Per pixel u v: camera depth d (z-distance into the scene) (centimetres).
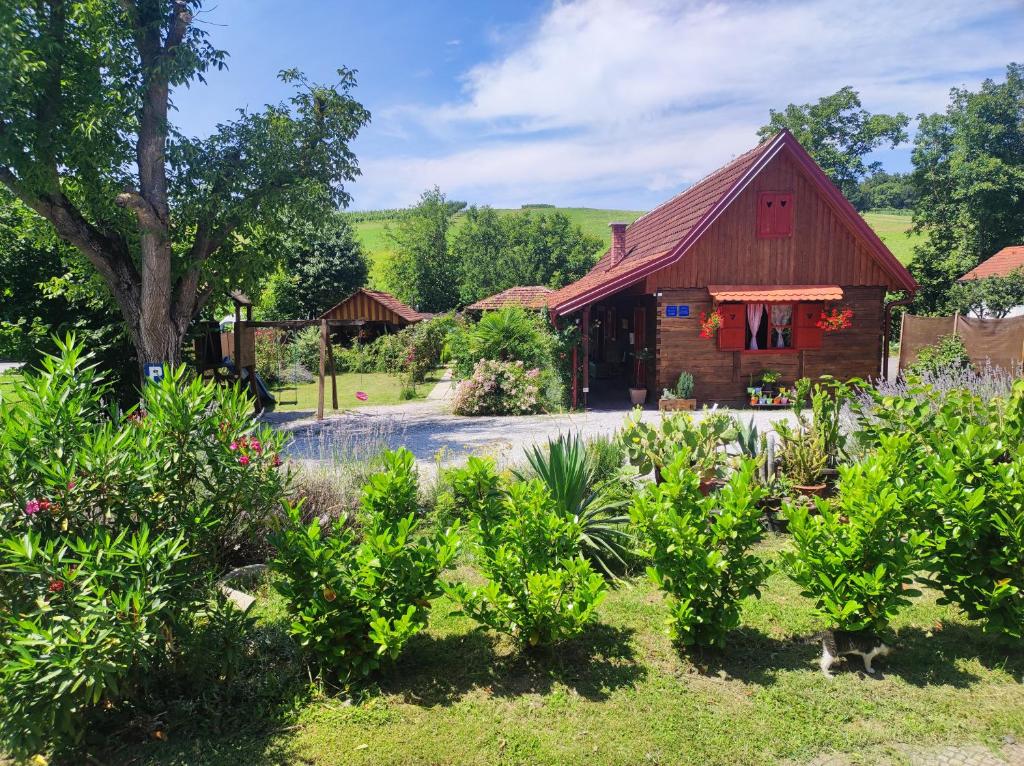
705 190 1889
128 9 1191
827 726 355
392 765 331
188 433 397
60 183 1240
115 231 1324
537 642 412
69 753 335
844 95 4047
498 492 484
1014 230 3912
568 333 1714
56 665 288
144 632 312
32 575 316
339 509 670
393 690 396
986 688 389
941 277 3550
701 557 404
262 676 390
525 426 1448
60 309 1433
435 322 2727
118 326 1420
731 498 418
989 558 416
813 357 1686
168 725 354
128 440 370
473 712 373
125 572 324
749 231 1645
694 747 340
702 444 652
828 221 1659
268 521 459
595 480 738
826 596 407
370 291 3600
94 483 353
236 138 1407
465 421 1557
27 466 342
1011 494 405
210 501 405
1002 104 3941
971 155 4056
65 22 1173
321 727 358
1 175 1109
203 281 1445
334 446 866
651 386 1777
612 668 418
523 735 351
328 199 1534
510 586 413
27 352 1394
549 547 436
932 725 355
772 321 1681
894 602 397
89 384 406
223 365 1825
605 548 580
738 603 428
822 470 685
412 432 1395
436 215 5103
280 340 2836
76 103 1164
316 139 1466
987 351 1784
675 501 424
